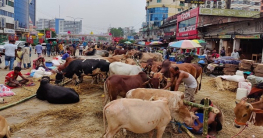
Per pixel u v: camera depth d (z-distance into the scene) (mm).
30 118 6195
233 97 9102
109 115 4184
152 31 48812
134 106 4301
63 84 9641
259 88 7152
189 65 9141
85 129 5637
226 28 20141
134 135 5430
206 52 19672
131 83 6293
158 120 4535
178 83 6355
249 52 20703
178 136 5457
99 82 10672
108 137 4219
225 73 13000
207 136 5215
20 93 8461
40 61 12656
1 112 6590
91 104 7520
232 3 55219
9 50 13188
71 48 24906
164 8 63531
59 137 5207
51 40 26859
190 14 27297
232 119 6703
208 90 10250
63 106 7270
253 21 16984
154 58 16078
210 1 46906
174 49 25328
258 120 4777
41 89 7750
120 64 8789
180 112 5285
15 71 9320
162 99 4887
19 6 63906
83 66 8977
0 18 44500
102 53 17641
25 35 61812
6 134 4621
